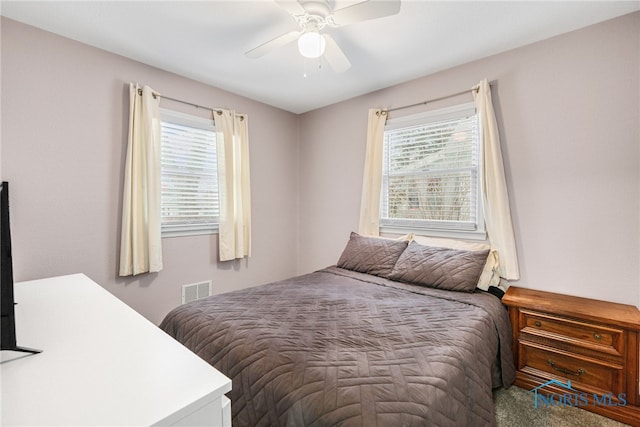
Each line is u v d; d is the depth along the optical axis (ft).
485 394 4.62
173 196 9.57
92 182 7.84
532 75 7.60
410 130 10.04
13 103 6.72
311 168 13.01
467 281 7.35
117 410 2.21
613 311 6.06
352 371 3.86
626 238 6.48
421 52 8.09
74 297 5.16
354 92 10.97
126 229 8.21
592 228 6.86
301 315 5.75
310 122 13.02
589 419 5.67
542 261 7.50
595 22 6.74
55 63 7.25
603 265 6.74
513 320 6.85
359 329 5.15
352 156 11.57
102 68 7.97
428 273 7.84
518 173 7.82
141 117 8.50
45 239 7.18
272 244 12.53
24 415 2.14
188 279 9.87
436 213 9.51
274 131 12.51
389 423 3.16
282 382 3.81
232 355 4.54
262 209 12.16
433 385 3.70
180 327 5.66
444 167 9.31
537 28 6.98
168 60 8.58
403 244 9.27
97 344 3.34
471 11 6.38
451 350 4.50
